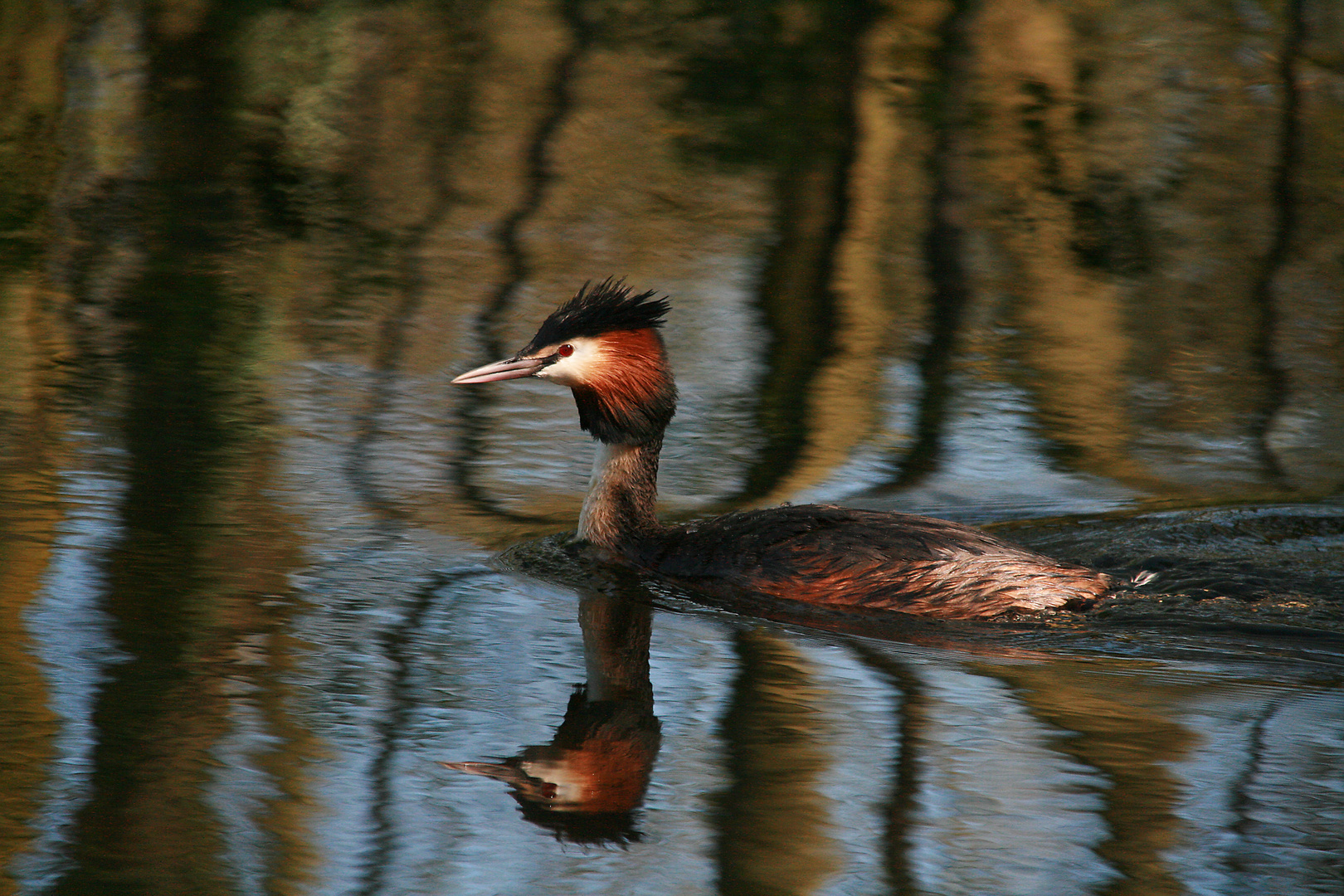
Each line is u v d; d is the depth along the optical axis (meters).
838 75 31.30
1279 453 14.48
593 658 9.97
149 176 24.19
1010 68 32.03
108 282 19.08
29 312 17.80
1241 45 33.91
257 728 8.78
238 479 13.19
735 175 25.06
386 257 20.62
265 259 20.30
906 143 26.94
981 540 11.29
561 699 9.30
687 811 7.96
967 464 14.11
